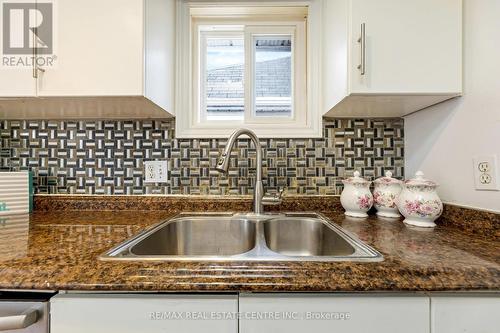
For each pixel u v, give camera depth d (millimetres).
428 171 1021
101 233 785
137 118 1196
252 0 1196
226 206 1162
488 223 747
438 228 847
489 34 769
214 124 1256
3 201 1067
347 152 1187
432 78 838
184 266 521
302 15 1277
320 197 1162
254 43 1319
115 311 504
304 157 1188
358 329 503
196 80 1285
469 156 836
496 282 485
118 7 858
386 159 1181
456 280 487
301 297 504
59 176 1191
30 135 1194
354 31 836
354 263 534
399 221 956
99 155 1194
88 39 857
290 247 1034
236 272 505
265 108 1318
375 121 1188
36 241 693
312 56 1204
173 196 1179
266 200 1077
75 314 504
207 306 502
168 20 1104
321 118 1188
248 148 1193
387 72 834
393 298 504
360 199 1019
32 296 517
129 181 1192
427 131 1027
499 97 742
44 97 874
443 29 837
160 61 1015
